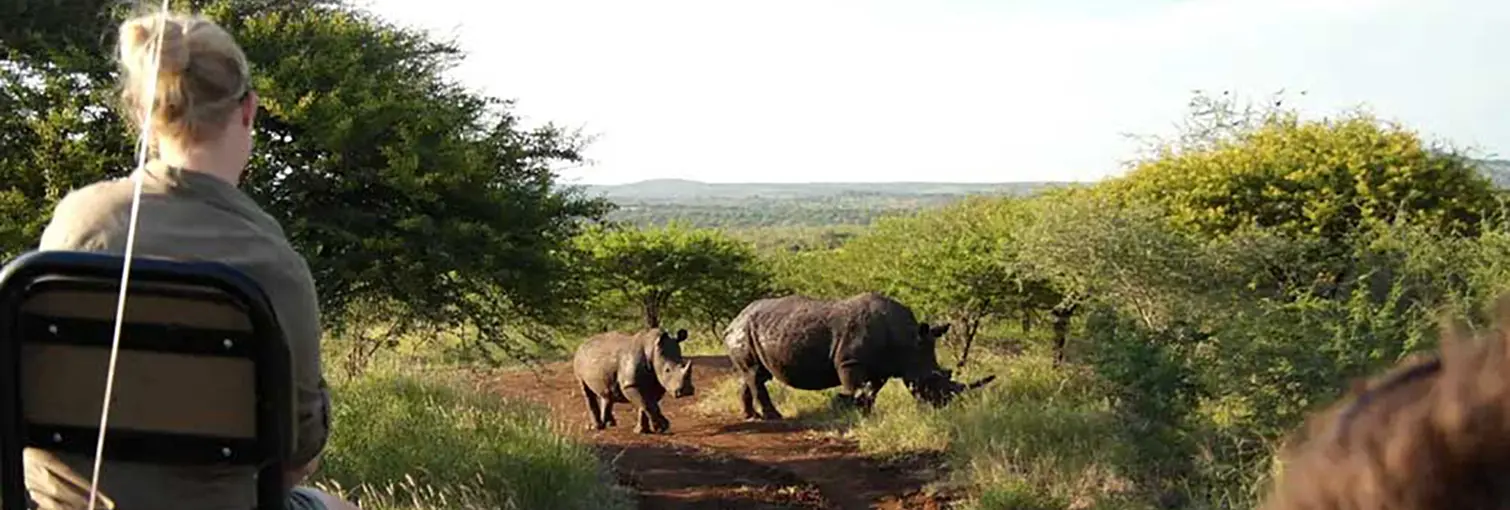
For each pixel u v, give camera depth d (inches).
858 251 1016.2
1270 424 454.9
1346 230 706.2
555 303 714.8
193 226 102.3
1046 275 693.9
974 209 911.7
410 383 565.3
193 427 97.0
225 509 100.3
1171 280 628.1
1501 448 33.1
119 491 98.9
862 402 671.8
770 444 621.0
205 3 667.4
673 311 1298.0
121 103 113.0
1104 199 720.3
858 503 485.4
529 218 684.1
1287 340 477.1
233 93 107.4
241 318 94.6
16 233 586.6
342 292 656.4
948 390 656.4
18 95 605.3
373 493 363.6
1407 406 35.5
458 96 701.3
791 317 689.6
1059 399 596.1
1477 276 493.0
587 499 430.3
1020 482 464.4
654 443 630.5
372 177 625.9
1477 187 722.8
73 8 638.5
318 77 637.9
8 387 97.5
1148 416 486.6
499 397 590.9
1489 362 34.6
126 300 94.8
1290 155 734.5
